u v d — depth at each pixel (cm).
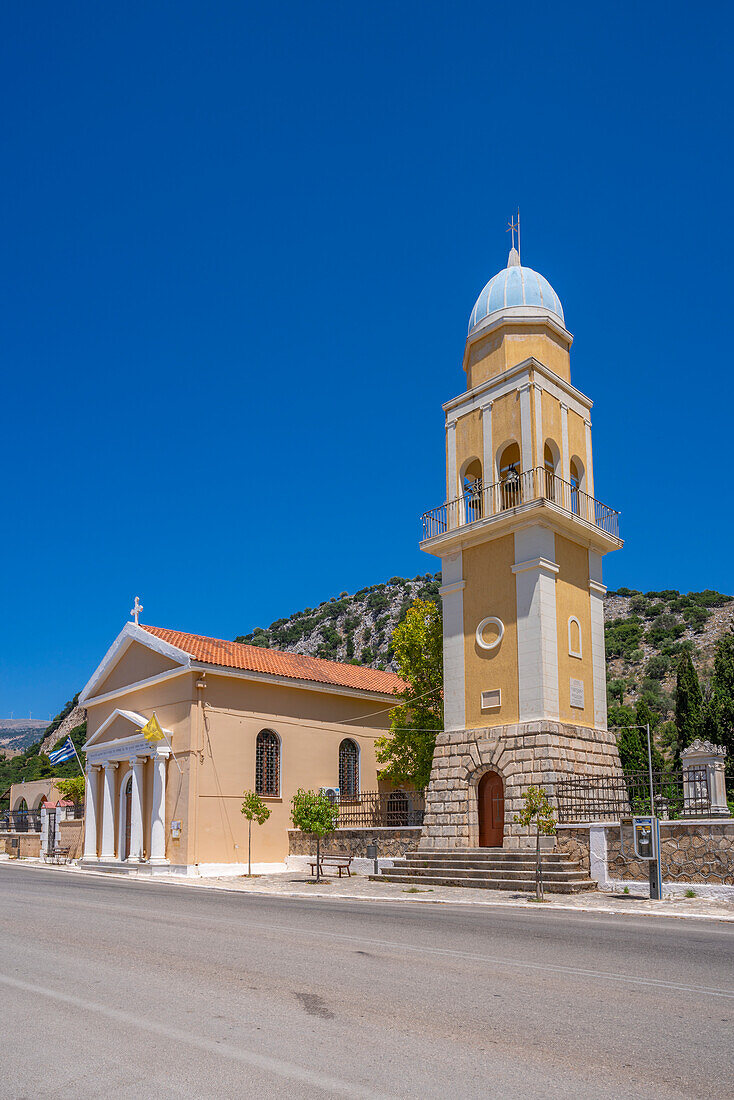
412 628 3541
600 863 2242
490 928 1465
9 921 1537
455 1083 621
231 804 3281
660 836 2100
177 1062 669
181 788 3222
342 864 2962
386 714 3975
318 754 3634
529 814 2147
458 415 3077
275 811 3409
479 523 2833
